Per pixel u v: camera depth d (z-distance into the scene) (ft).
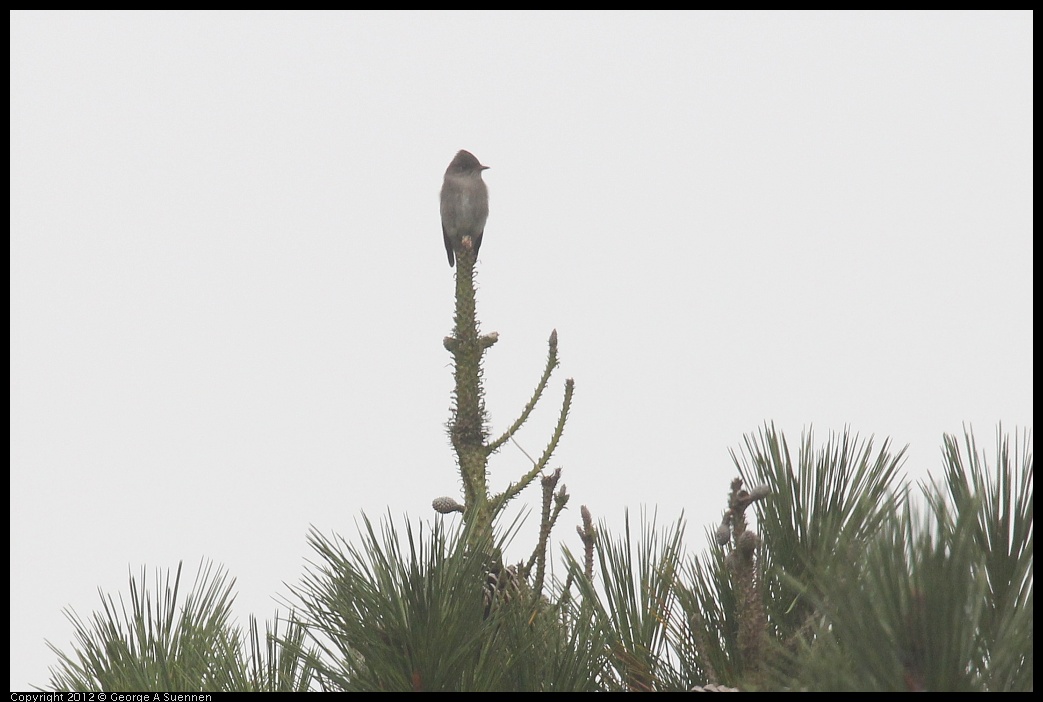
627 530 22.30
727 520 20.24
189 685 22.54
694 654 21.26
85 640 24.36
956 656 14.12
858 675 14.84
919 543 14.60
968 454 18.15
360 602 20.58
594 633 21.22
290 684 21.90
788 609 20.45
